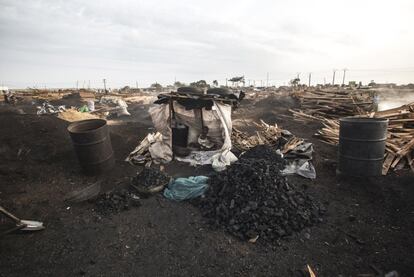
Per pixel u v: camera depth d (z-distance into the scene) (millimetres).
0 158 7141
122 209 4969
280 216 4258
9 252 3793
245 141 8695
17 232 4219
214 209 4707
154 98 31203
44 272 3430
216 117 7625
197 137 8008
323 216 4676
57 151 7809
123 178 6531
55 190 5812
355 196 5305
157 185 5574
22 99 28641
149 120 16594
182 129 7879
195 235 4188
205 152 7492
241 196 4629
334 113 13359
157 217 4727
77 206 5133
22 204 5148
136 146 8992
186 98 7484
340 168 6078
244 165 5324
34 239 4102
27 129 8898
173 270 3469
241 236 4047
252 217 4230
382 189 5273
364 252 3740
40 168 6844
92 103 19172
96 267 3525
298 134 10883
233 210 4484
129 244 3992
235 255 3727
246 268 3490
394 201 4906
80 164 6520
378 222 4426
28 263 3584
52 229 4371
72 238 4133
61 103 26344
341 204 5062
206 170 6918
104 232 4293
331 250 3812
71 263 3598
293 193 4879
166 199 5359
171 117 7695
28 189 5793
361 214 4695
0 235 4059
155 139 8227
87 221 4609
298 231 4207
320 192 5539
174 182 5625
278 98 20859
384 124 5492
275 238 4035
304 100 16031
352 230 4258
